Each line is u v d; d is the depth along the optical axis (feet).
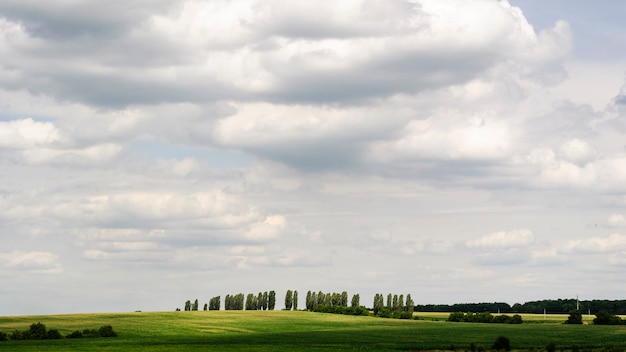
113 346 350.84
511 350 334.24
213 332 454.81
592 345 354.33
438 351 332.19
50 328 455.22
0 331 435.53
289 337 413.59
